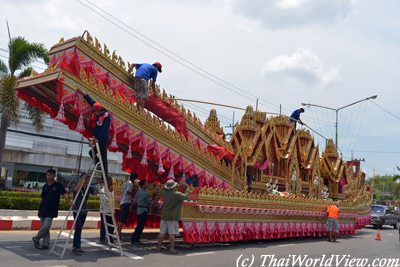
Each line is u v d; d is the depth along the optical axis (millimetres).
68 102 9242
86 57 10297
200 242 11477
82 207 9258
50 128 41750
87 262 8312
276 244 14242
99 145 9500
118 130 10164
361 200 23125
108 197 9406
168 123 12859
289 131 19172
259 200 13883
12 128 38188
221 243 13344
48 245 9570
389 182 96125
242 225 13086
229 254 10836
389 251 14336
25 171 40719
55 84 9484
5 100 19109
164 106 12555
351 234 21375
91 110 9617
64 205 19500
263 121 17297
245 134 16344
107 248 10383
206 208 11516
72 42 10070
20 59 19672
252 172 16562
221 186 13938
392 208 33875
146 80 11477
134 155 12578
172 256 9906
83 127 9391
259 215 13969
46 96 10352
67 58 10078
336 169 22859
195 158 12750
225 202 12336
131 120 10531
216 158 13984
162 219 10602
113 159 45281
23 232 12664
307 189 20359
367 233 23844
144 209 11859
